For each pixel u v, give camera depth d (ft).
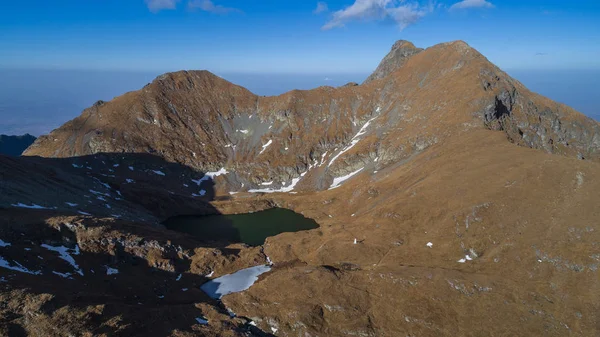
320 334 201.77
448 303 217.97
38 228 250.98
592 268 216.13
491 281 226.38
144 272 265.54
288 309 219.82
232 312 224.74
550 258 231.30
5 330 155.53
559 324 191.52
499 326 197.06
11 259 214.48
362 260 283.79
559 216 255.09
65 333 161.79
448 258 264.31
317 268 267.59
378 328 205.36
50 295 181.37
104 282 236.84
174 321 196.75
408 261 270.87
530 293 213.05
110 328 172.04
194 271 282.36
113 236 272.10
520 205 277.03
